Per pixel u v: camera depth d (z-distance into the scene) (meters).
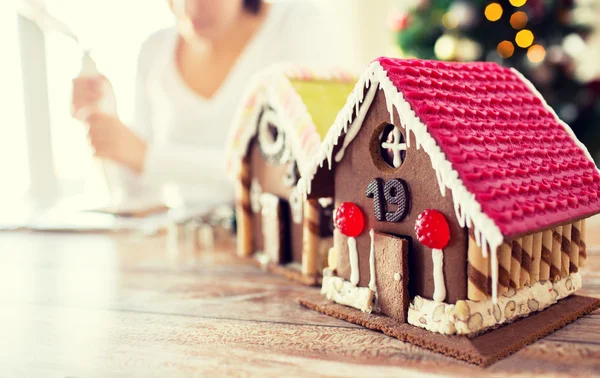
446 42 1.04
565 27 1.05
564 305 0.46
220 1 0.83
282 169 0.58
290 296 0.52
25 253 0.69
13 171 1.27
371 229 0.46
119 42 1.18
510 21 1.04
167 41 0.98
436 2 1.09
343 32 1.66
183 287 0.55
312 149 0.50
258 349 0.42
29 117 1.26
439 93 0.42
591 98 1.07
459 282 0.41
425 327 0.42
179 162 0.85
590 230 0.70
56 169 1.33
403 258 0.43
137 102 1.02
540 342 0.41
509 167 0.41
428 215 0.41
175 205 0.85
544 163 0.43
